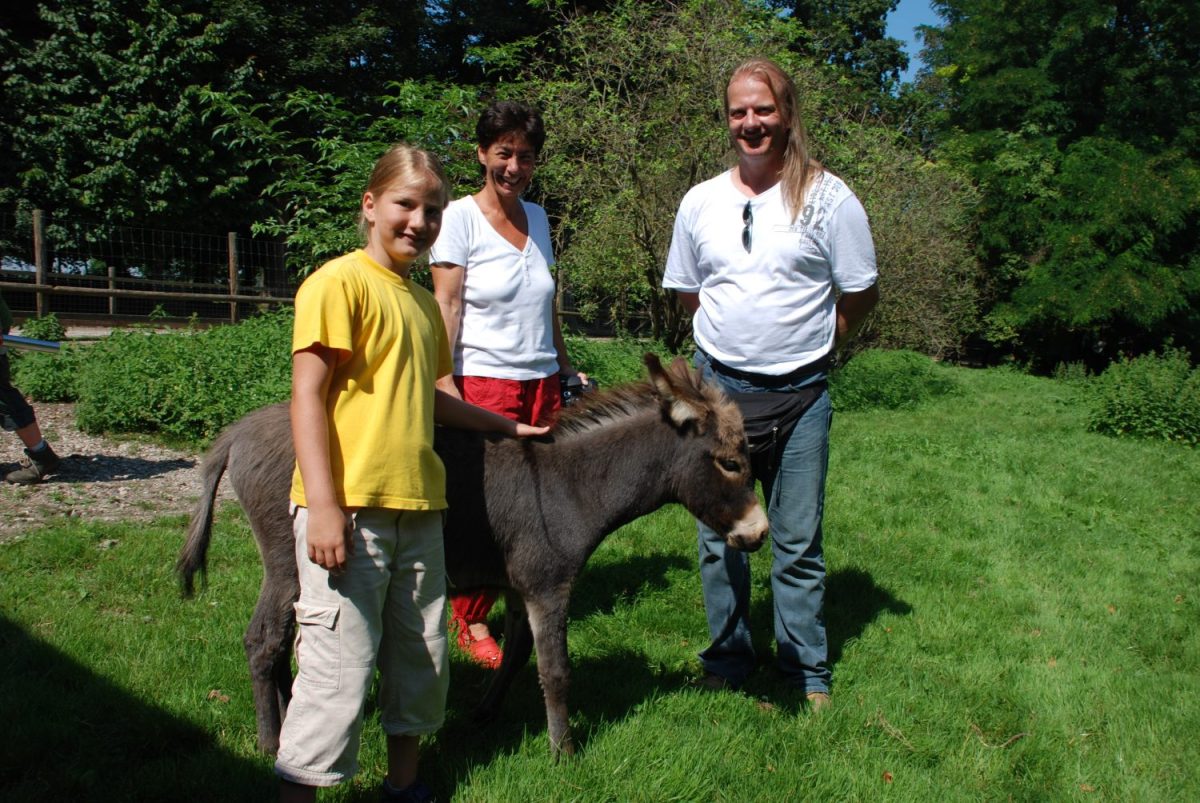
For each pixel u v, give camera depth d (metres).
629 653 4.36
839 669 4.35
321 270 2.58
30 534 5.37
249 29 20.91
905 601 5.47
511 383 3.88
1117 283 24.62
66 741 3.15
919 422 13.93
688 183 12.19
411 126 9.80
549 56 22.17
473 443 3.28
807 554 3.97
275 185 10.78
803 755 3.51
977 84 28.53
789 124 3.64
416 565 2.73
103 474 7.07
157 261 18.83
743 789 3.22
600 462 3.36
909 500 8.11
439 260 3.74
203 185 20.34
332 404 2.59
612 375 10.77
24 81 19.17
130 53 19.39
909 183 15.23
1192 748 3.83
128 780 2.95
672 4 12.38
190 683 3.61
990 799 3.35
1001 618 5.28
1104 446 12.34
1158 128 27.83
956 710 4.00
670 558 5.79
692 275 4.13
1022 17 28.39
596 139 12.15
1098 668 4.61
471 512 3.20
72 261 19.94
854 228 3.68
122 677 3.61
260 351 9.42
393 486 2.60
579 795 3.06
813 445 3.87
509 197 3.83
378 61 23.92
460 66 25.44
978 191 25.19
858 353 16.91
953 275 20.06
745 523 3.44
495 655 4.16
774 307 3.74
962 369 25.77
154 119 19.52
